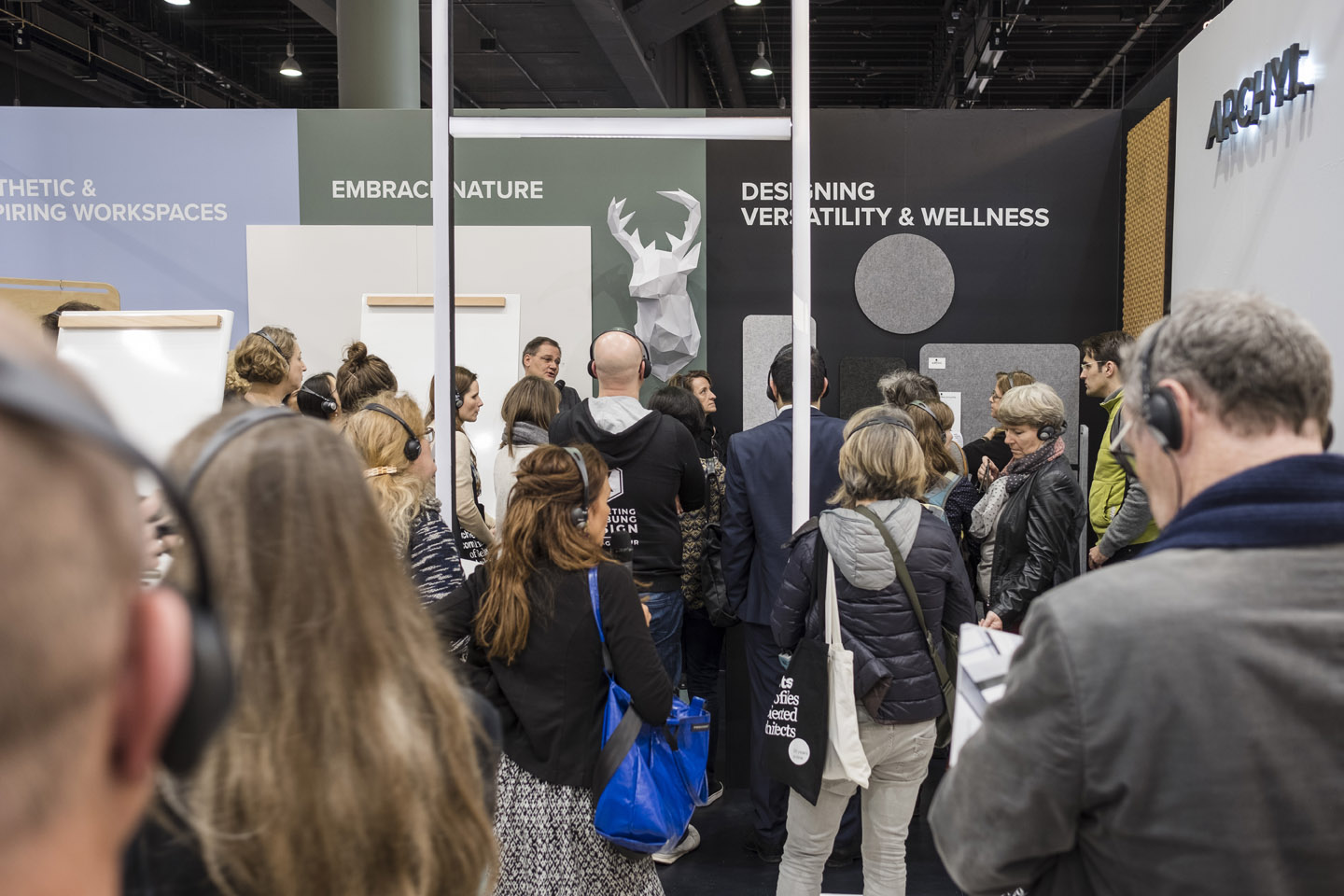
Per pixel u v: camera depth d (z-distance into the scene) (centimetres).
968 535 353
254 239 515
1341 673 83
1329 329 318
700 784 197
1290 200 343
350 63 623
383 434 216
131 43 1070
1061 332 519
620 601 188
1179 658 84
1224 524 89
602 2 746
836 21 1039
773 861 326
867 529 225
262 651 73
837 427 306
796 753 217
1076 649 88
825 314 523
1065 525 306
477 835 84
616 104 1220
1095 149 514
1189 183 439
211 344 359
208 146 513
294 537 76
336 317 518
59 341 359
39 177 509
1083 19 931
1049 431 318
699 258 525
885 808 236
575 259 521
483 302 485
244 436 79
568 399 466
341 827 72
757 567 312
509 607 185
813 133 516
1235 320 94
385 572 82
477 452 478
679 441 303
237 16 1065
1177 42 1004
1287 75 342
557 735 185
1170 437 95
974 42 930
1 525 25
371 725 75
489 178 521
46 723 26
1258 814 82
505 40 962
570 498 190
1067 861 96
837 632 220
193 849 72
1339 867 82
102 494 28
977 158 515
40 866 27
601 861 186
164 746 41
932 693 229
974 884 100
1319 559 86
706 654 377
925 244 516
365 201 516
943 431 365
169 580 76
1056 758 88
